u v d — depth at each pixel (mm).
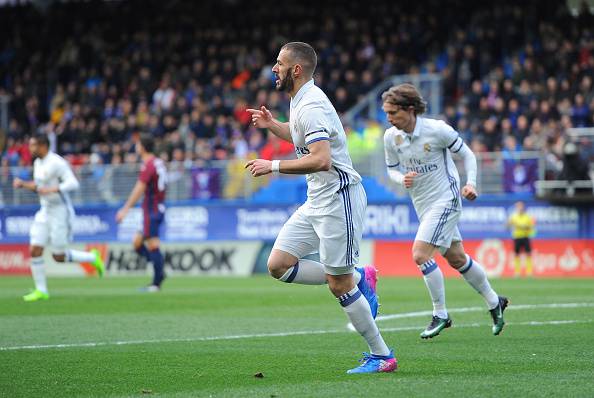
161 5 94812
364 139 69500
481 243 63031
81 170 74750
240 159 72812
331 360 20719
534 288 45938
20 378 18344
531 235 60344
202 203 72250
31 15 98875
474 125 68750
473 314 31469
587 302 36062
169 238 73250
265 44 86812
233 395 16141
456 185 24891
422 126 24547
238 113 78500
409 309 33844
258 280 59344
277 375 18484
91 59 92750
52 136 82000
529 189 63812
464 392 15953
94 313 33625
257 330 27469
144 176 45344
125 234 73188
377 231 68000
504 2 79625
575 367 19016
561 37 75750
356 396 15711
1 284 55781
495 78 72625
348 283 18547
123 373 18953
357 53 80938
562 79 70562
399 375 18125
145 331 27344
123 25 94750
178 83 84562
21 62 95188
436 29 80438
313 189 18531
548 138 64125
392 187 67938
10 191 76625
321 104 17812
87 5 97250
